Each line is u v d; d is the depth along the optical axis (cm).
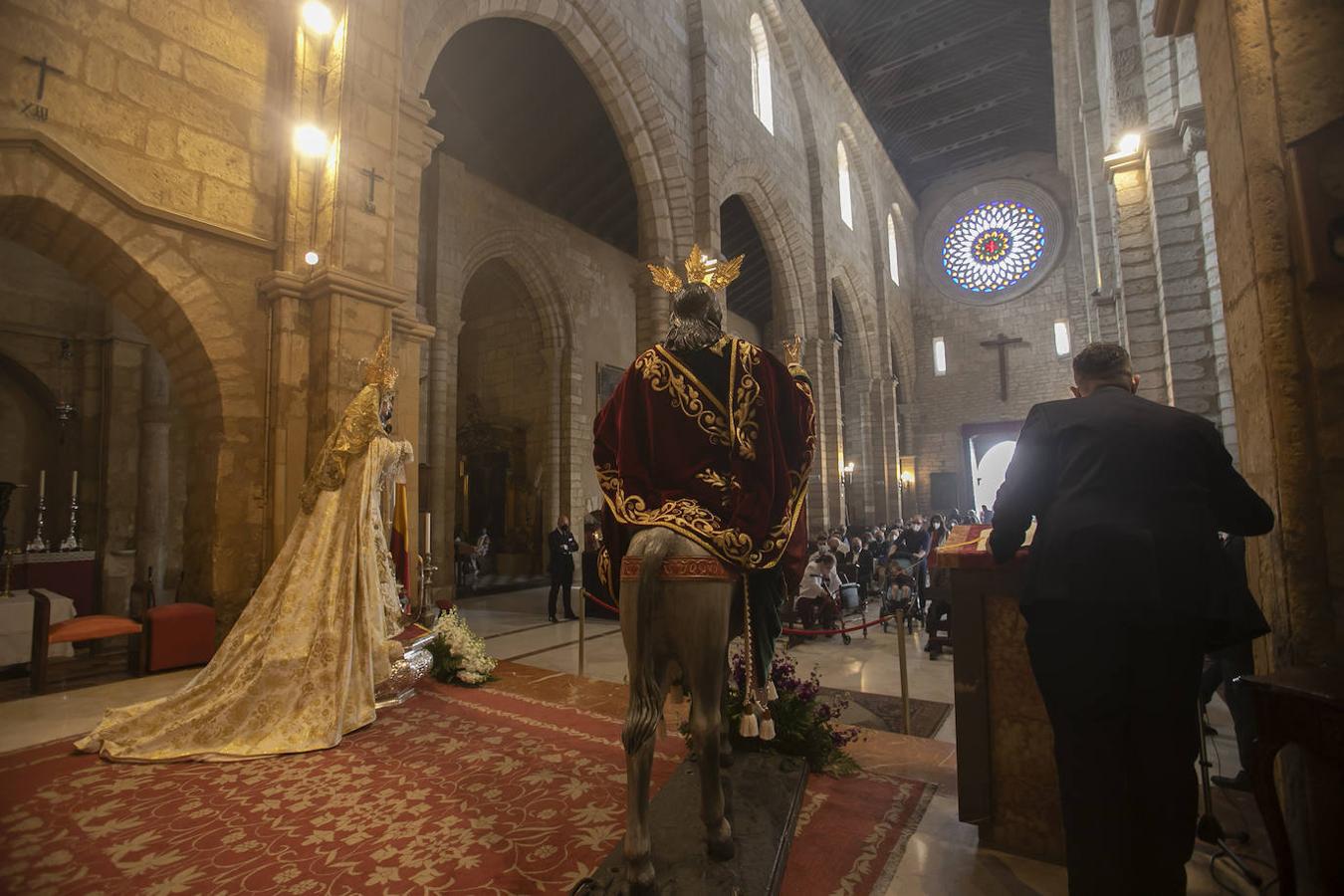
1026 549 242
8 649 538
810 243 1706
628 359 1608
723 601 201
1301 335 198
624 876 202
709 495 218
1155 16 271
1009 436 2448
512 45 1117
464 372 1570
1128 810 171
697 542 200
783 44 1652
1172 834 167
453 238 1193
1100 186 1208
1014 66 2052
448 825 264
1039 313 2453
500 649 683
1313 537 193
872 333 2175
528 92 1209
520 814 274
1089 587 171
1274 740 165
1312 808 175
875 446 2148
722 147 1295
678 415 226
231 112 555
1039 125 2339
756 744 320
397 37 620
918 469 2575
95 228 477
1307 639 192
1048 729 237
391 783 308
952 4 1836
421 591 629
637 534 212
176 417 881
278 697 368
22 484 825
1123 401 194
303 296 562
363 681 399
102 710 425
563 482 1406
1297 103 203
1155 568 167
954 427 2539
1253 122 207
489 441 1413
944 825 263
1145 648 170
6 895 216
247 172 561
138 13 508
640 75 1096
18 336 812
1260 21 208
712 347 231
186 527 554
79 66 476
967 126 2355
